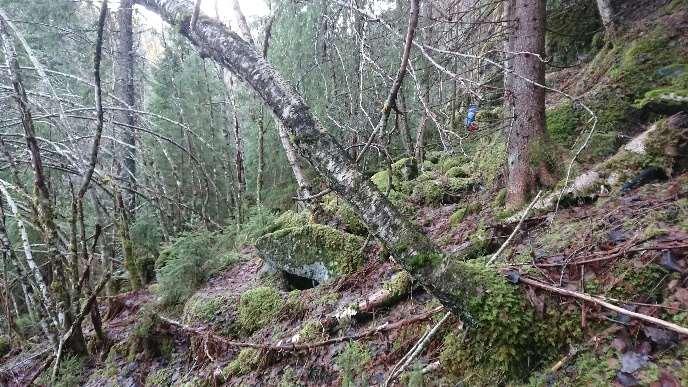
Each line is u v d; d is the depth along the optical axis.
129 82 10.63
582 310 2.54
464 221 5.64
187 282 6.91
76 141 5.39
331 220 6.89
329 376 3.67
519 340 2.54
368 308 4.09
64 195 9.91
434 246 2.70
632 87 5.89
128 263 8.38
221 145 13.84
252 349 4.59
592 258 2.87
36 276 5.52
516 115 4.90
